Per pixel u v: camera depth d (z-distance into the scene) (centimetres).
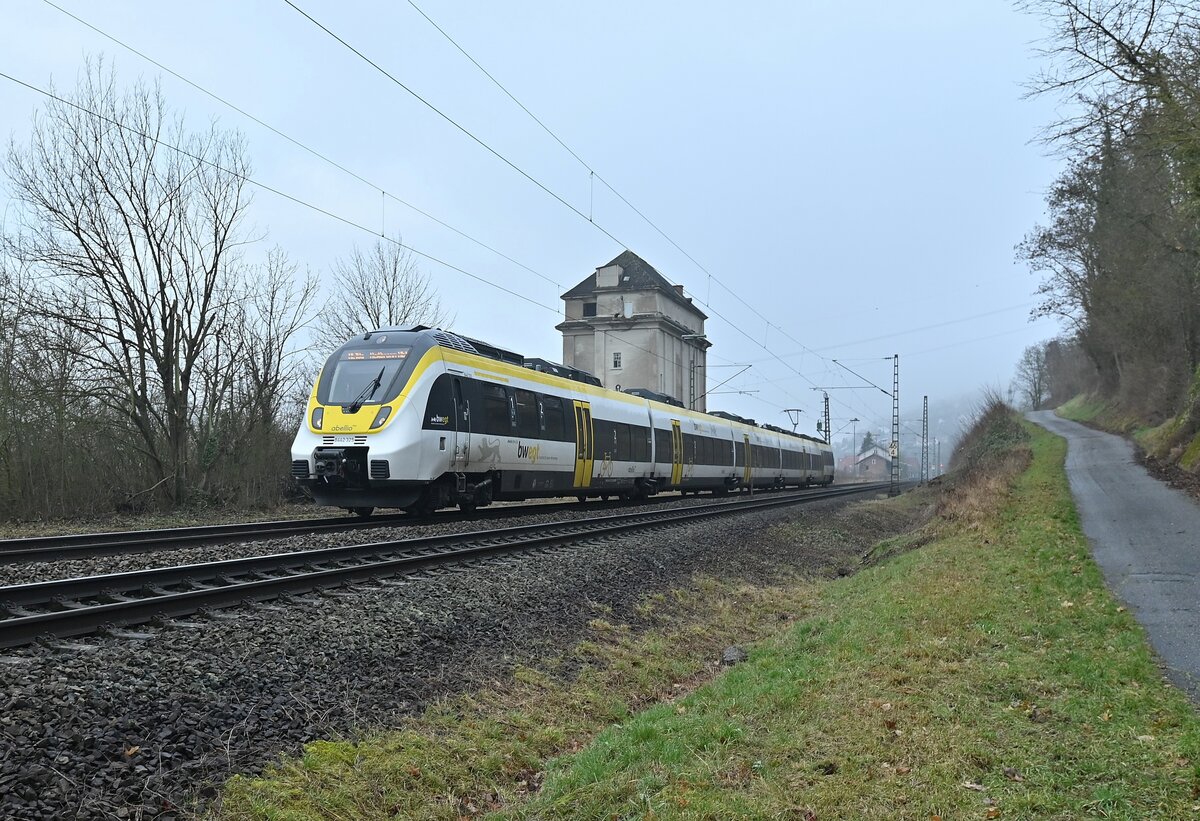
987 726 586
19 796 439
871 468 13925
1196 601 981
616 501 2878
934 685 694
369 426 1639
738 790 517
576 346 6425
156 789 485
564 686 862
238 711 602
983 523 1836
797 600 1481
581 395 2400
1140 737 543
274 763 554
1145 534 1516
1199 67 1407
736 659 1052
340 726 636
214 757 539
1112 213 2803
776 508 2806
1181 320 3716
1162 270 3391
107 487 2405
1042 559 1303
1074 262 4128
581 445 2341
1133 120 1500
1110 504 1964
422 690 746
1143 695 627
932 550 1620
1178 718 571
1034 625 876
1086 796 466
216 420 2673
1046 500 2055
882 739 573
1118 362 5478
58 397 2244
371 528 1549
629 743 652
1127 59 1434
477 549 1262
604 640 1041
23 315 2222
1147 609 946
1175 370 3953
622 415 2653
